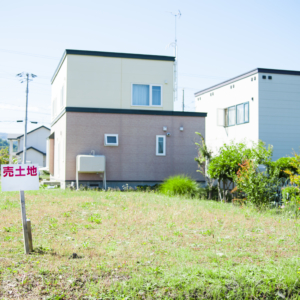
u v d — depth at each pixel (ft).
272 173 38.47
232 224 28.66
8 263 18.37
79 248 21.31
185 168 58.39
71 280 16.44
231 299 15.74
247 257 20.11
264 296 16.12
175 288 15.98
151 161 57.26
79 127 55.06
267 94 62.44
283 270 17.87
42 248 21.08
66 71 56.95
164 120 58.13
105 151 55.77
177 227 27.35
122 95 58.49
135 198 42.19
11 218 29.53
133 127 56.95
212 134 78.38
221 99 74.95
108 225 27.78
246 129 65.51
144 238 24.04
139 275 16.89
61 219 29.76
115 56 58.39
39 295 15.29
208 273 17.13
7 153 177.78
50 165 71.72
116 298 15.23
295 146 62.80
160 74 59.98
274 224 28.96
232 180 43.62
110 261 18.95
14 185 20.52
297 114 63.52
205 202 41.78
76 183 53.98
